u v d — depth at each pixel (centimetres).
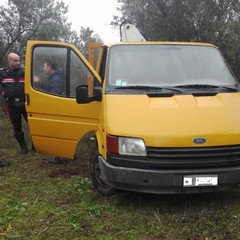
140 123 486
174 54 595
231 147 482
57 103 616
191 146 472
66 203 546
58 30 1535
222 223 466
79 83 600
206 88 551
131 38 848
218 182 477
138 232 457
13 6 1519
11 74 793
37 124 640
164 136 471
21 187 613
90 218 493
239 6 1149
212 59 601
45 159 775
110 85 549
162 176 469
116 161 487
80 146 827
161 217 488
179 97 520
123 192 559
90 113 589
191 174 471
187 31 1147
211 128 481
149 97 523
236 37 1062
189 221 474
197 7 1123
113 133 488
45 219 498
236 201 532
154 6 1166
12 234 460
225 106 512
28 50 632
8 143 918
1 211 522
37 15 1538
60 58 615
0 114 1260
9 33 1522
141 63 578
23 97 793
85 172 681
